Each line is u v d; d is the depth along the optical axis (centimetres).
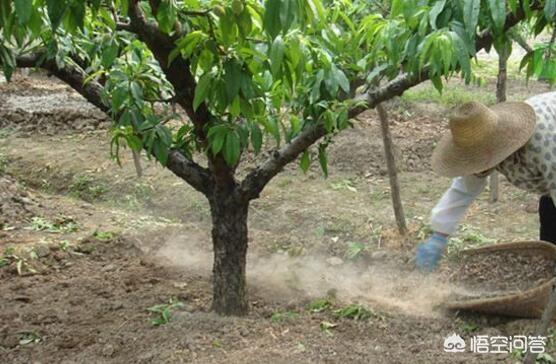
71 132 973
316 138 391
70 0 285
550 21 337
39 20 290
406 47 336
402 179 736
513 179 396
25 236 606
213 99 343
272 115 395
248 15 304
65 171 841
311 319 427
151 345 396
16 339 417
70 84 400
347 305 447
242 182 409
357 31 380
